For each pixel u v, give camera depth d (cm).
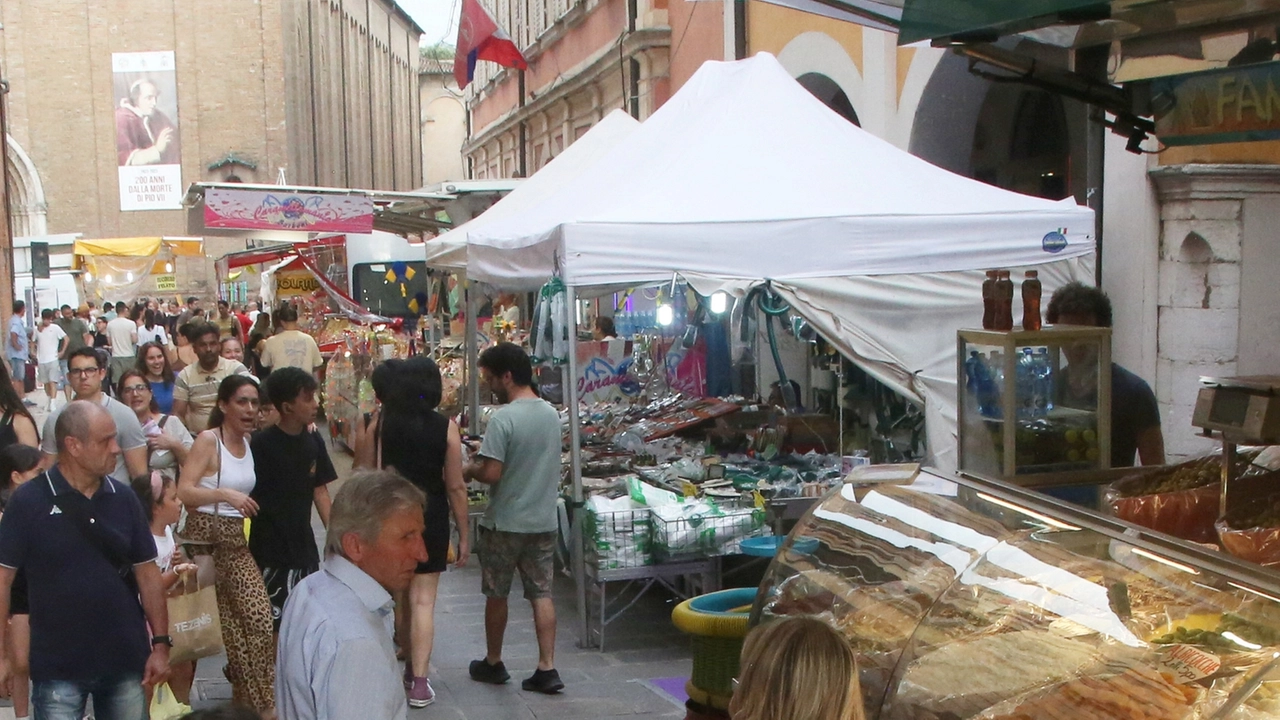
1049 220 693
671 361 1057
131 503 419
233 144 4353
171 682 511
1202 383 361
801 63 1240
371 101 6625
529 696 579
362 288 1788
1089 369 413
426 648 568
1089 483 405
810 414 891
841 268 659
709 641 467
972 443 434
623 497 686
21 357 2134
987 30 384
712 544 645
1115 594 292
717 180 690
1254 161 732
